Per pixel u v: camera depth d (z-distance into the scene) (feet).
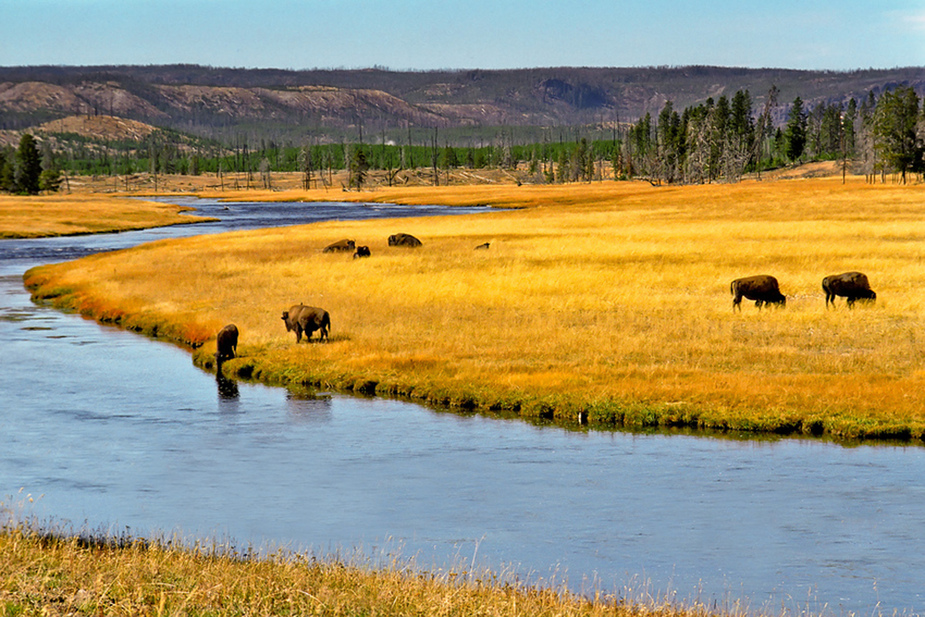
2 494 109.19
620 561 87.40
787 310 226.99
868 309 224.12
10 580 60.34
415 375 173.47
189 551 82.64
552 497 108.47
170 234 613.52
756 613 73.87
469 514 102.01
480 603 65.82
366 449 132.05
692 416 144.77
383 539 93.30
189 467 122.42
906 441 133.59
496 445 134.10
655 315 225.76
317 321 203.00
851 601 77.25
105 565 68.95
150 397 167.22
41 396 167.63
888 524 97.91
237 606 61.26
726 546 91.35
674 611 72.43
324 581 69.05
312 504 106.01
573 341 195.72
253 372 184.85
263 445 134.21
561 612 65.77
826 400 146.92
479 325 216.74
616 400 151.74
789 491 110.52
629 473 119.14
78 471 120.47
